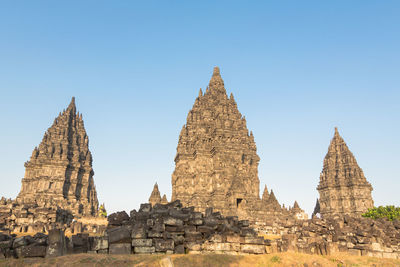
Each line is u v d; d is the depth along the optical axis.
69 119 104.56
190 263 17.94
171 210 23.86
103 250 18.88
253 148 86.31
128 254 18.72
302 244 24.59
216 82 98.06
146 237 20.27
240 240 22.02
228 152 80.31
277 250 23.08
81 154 102.44
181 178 82.00
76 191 95.50
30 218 33.22
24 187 90.19
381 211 68.69
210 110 91.44
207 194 77.50
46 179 88.50
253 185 81.62
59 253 17.42
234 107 92.25
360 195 100.75
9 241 17.36
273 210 59.56
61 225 33.84
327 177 107.38
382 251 26.64
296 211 65.81
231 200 69.19
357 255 26.25
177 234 21.52
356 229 28.98
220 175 76.06
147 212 23.44
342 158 108.31
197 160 81.00
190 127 90.06
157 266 16.44
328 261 21.66
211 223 23.08
